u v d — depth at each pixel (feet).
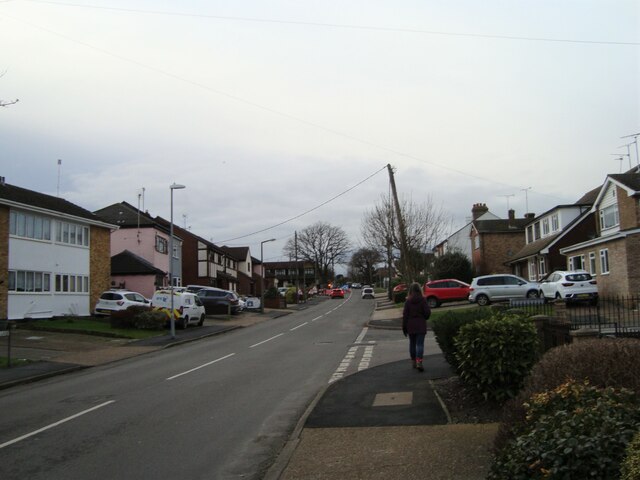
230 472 22.04
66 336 83.97
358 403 31.91
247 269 291.17
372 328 96.99
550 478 12.32
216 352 66.85
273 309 191.21
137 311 96.99
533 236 161.38
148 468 22.62
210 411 32.86
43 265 103.40
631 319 62.34
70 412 34.22
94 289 119.75
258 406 33.94
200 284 209.36
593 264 108.68
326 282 384.88
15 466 23.31
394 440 24.12
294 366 51.26
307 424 27.91
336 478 19.97
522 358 26.84
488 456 20.83
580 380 16.72
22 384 48.80
